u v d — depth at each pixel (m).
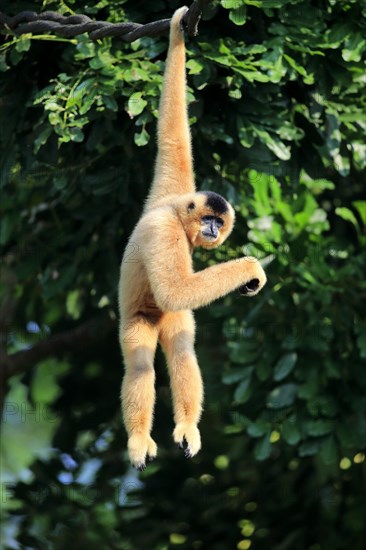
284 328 14.26
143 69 11.99
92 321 16.14
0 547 16.11
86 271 14.98
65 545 16.16
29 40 11.67
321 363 14.14
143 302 10.41
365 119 13.14
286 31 12.29
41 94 11.81
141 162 13.45
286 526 16.17
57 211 15.12
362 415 13.88
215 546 16.19
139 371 10.08
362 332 13.92
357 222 15.62
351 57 12.16
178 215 10.47
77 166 13.12
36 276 16.06
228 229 10.76
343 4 12.63
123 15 12.31
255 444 15.29
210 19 12.57
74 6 12.52
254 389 14.29
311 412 13.80
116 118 12.55
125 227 14.37
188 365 10.33
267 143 12.21
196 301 9.74
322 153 13.28
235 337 14.90
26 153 12.77
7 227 15.15
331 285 14.05
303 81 12.48
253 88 12.42
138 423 9.88
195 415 10.11
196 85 11.82
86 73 11.92
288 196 14.49
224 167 13.80
